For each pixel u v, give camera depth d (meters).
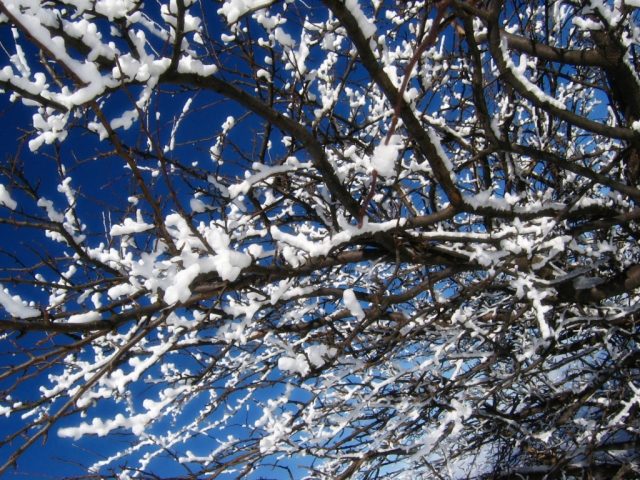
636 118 3.06
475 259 3.27
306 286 3.32
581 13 2.81
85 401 2.67
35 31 1.52
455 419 3.09
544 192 3.75
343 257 3.22
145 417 2.72
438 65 3.81
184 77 2.03
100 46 1.78
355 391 3.40
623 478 3.84
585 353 3.90
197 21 1.92
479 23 3.37
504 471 4.84
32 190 2.34
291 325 3.91
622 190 2.90
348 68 2.78
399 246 2.91
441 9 1.22
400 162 3.04
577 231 3.10
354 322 4.34
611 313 3.76
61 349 2.18
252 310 3.02
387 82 2.10
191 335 3.74
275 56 3.08
